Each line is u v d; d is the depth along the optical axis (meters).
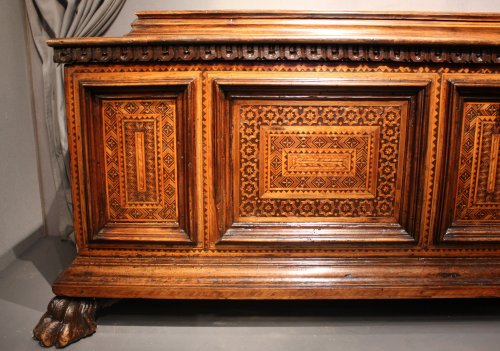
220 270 1.64
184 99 1.55
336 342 1.62
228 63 1.54
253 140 1.60
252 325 1.73
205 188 1.62
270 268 1.65
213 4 2.34
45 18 2.28
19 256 2.35
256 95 1.56
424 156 1.59
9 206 2.25
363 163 1.63
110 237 1.65
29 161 2.44
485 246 1.67
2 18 2.19
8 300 1.92
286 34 1.63
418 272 1.65
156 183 1.63
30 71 2.43
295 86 1.54
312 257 1.67
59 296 1.65
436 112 1.57
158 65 1.55
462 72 1.55
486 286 1.63
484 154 1.61
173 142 1.60
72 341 1.62
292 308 1.85
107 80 1.54
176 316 1.79
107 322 1.75
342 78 1.54
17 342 1.63
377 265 1.66
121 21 2.37
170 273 1.64
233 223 1.66
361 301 1.91
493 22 1.70
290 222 1.66
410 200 1.63
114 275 1.64
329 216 1.66
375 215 1.66
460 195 1.64
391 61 1.53
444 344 1.61
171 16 1.72
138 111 1.58
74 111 1.58
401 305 1.87
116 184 1.64
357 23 1.66
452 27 1.66
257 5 2.33
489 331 1.69
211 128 1.57
